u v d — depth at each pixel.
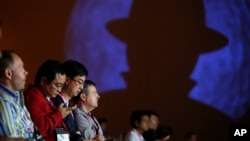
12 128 5.98
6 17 17.33
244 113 17.98
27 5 17.42
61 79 7.07
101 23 17.55
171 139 17.80
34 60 17.27
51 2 17.39
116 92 17.53
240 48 18.02
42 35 17.33
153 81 17.81
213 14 17.97
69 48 17.34
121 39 17.64
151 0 17.83
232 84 18.03
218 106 17.97
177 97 17.94
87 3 17.48
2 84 6.16
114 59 17.58
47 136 6.74
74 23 17.39
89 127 8.00
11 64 6.18
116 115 17.48
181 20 17.95
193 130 17.97
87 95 8.20
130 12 17.73
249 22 18.02
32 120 6.66
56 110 6.92
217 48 17.97
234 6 17.97
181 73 17.97
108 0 17.59
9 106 6.04
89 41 17.42
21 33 17.31
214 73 17.95
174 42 17.92
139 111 10.76
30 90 6.95
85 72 7.77
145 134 10.80
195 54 17.97
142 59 17.75
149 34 17.81
